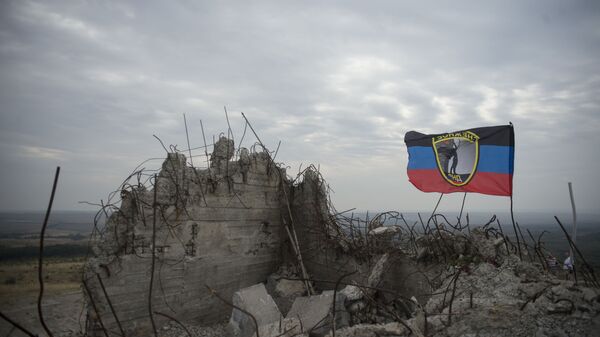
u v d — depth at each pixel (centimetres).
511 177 888
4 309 1506
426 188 1024
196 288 1102
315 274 1310
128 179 954
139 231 966
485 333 623
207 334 1040
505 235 890
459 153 981
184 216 1077
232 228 1227
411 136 1102
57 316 1434
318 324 862
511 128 912
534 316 634
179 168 1074
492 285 788
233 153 1261
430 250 967
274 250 1380
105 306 886
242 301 979
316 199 1312
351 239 1173
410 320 732
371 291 955
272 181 1386
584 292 659
